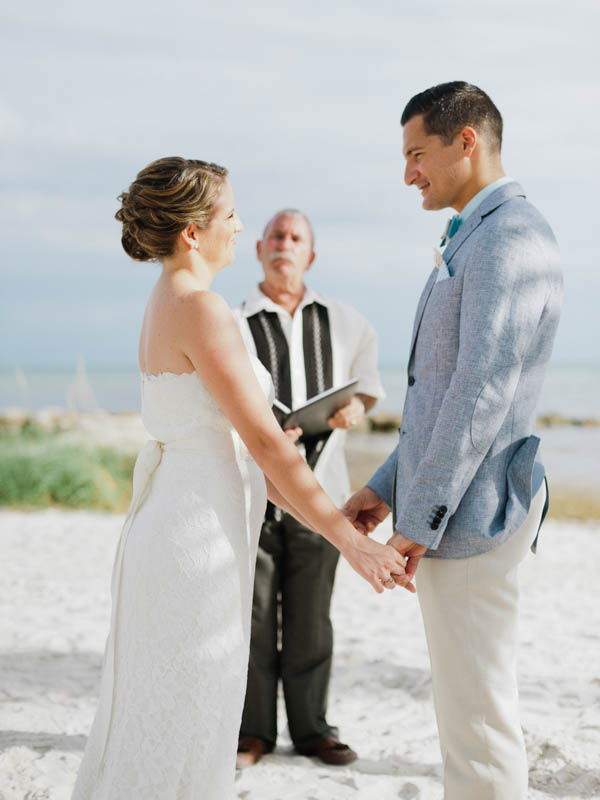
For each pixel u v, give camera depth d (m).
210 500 2.25
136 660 2.20
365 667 4.71
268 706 3.46
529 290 2.31
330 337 3.66
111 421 16.23
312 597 3.46
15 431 14.05
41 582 6.85
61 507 11.91
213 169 2.43
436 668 2.44
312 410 3.27
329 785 3.16
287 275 3.61
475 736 2.36
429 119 2.52
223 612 2.22
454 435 2.28
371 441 22.38
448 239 2.64
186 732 2.15
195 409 2.28
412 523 2.32
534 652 4.96
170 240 2.36
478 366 2.27
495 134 2.55
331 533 2.32
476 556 2.36
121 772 2.15
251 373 2.28
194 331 2.25
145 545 2.23
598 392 43.38
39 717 3.85
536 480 2.43
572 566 7.96
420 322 2.53
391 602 6.41
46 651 4.90
